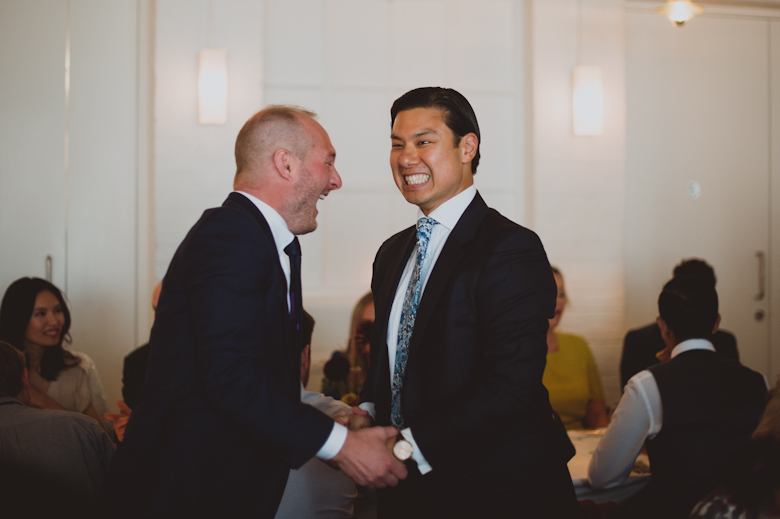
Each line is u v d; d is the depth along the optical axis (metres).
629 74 3.94
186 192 3.40
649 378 1.77
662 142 3.98
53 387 2.60
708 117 4.03
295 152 1.34
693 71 4.00
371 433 1.23
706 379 1.73
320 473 1.49
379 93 3.65
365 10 3.62
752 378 1.75
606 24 3.71
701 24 4.00
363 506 1.83
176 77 3.37
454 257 1.31
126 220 3.38
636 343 2.80
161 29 3.35
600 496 1.93
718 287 4.07
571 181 3.71
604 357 3.76
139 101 3.37
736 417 1.69
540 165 3.68
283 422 1.16
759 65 4.08
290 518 1.46
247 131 1.35
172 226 3.40
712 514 0.98
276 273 1.26
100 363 3.37
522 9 3.75
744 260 4.10
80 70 3.32
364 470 1.20
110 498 1.21
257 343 1.19
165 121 3.37
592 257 3.74
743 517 0.94
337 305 3.50
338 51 3.60
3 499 0.87
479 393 1.19
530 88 3.70
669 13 3.17
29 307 2.49
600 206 3.74
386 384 1.42
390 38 3.65
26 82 3.28
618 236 3.76
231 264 1.17
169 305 1.23
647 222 3.97
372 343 1.49
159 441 1.19
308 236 3.60
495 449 1.24
